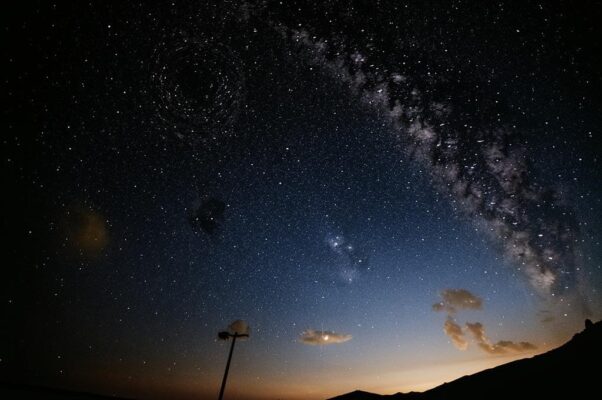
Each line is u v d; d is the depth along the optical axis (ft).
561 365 66.13
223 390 33.40
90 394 39.50
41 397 34.71
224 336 36.01
